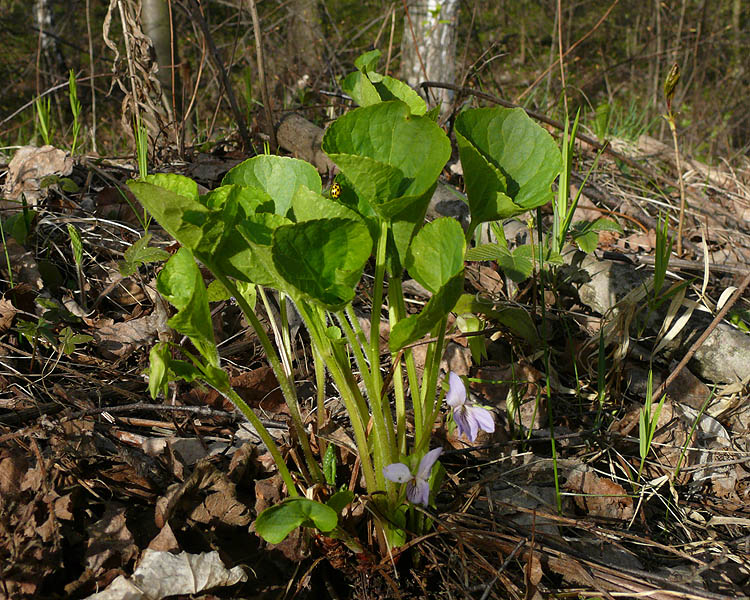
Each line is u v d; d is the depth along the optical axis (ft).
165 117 2.37
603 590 1.07
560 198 1.71
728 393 1.56
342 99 2.95
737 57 6.39
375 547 1.10
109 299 1.58
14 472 1.08
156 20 2.56
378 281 0.91
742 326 1.68
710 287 1.88
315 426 1.23
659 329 1.67
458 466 1.31
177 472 1.17
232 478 1.17
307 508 0.88
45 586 0.97
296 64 4.25
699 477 1.40
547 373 1.35
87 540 1.03
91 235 1.71
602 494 1.27
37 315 1.47
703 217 2.33
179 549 1.03
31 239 1.66
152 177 0.85
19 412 1.23
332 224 0.75
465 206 1.92
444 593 1.08
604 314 1.71
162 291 0.82
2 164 2.08
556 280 1.76
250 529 1.10
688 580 1.13
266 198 0.92
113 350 1.44
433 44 4.41
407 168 0.85
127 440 1.23
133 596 0.95
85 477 1.11
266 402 1.39
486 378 1.49
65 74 6.03
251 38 4.75
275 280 0.87
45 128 2.28
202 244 0.81
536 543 1.14
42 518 1.02
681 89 5.88
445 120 2.41
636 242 2.10
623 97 6.24
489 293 1.75
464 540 1.08
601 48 6.92
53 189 1.86
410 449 1.18
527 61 6.59
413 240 0.87
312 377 1.47
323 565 1.10
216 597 0.99
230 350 1.48
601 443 1.39
